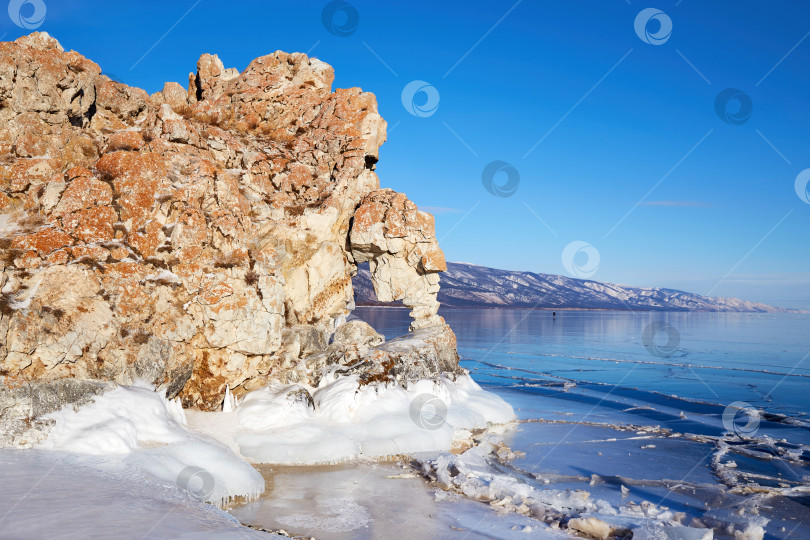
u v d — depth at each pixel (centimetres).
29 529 804
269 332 1864
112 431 1296
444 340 2397
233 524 947
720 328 12406
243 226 1894
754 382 3872
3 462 1125
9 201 1497
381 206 2291
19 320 1328
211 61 2628
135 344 1527
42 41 1747
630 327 12194
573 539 1125
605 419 2445
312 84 2614
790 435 2228
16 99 1600
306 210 2114
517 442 1966
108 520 865
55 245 1458
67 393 1354
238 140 2183
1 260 1381
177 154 1844
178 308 1678
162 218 1698
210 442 1500
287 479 1448
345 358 2003
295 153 2338
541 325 12438
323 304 2164
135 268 1573
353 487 1405
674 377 4091
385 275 2422
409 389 2048
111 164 1648
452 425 1988
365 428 1747
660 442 2017
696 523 1234
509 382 3628
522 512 1269
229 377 1797
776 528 1257
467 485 1412
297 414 1727
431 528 1162
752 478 1622
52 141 1655
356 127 2430
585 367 4666
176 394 1717
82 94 1797
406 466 1591
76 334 1408
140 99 1992
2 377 1287
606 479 1570
